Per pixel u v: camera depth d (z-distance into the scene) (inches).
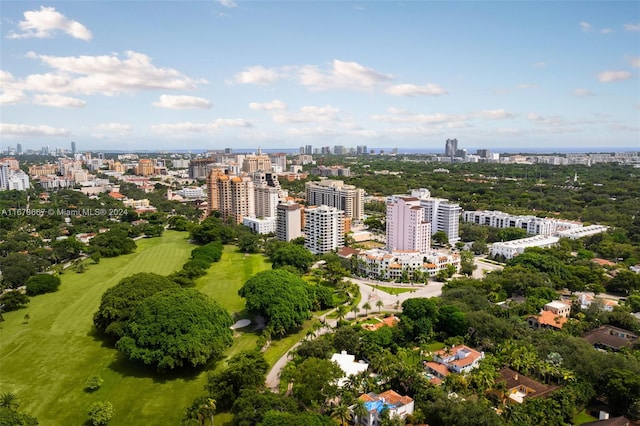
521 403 5142.7
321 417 4650.6
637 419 5221.5
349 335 6609.3
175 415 5270.7
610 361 5733.3
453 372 5915.4
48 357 6692.9
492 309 7701.8
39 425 5078.7
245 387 5319.9
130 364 6461.6
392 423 4712.1
